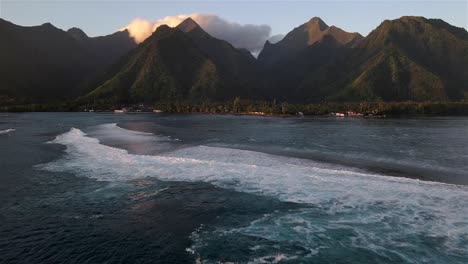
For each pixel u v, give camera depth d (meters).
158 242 17.30
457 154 40.00
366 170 31.16
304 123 102.00
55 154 39.25
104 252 16.38
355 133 66.81
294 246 16.50
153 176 28.53
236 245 16.77
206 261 15.46
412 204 21.28
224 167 31.22
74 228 18.92
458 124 93.31
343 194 23.33
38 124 88.94
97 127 78.12
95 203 22.58
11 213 20.98
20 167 32.56
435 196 22.72
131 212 21.05
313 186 25.17
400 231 17.67
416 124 94.56
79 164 33.34
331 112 166.25
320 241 16.88
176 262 15.45
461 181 27.28
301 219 19.44
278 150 42.91
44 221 19.83
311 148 44.88
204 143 49.34
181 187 25.58
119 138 55.03
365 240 16.86
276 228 18.42
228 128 79.75
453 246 16.11
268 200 22.52
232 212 20.73
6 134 62.03
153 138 55.53
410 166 33.03
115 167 31.77
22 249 16.67
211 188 25.20
